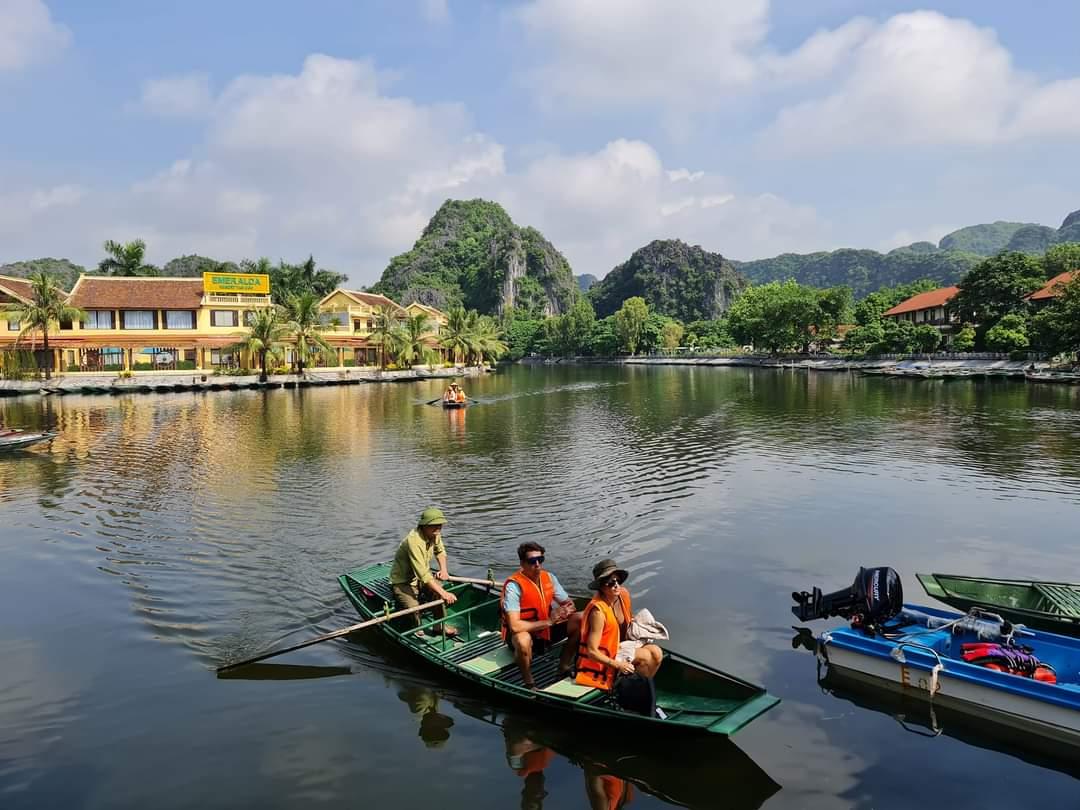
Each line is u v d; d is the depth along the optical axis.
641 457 22.30
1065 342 56.31
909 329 82.75
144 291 67.50
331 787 6.16
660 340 148.12
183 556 12.62
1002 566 11.80
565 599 8.01
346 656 8.62
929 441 25.14
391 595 9.44
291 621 9.76
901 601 8.23
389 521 14.89
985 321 73.38
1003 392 45.78
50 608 10.27
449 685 7.89
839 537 13.37
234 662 8.49
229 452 24.12
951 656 7.86
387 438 27.45
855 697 7.50
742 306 123.12
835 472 19.56
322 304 84.44
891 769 6.32
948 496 16.55
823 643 8.09
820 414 34.50
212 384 58.56
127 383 55.84
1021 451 22.77
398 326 80.81
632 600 10.31
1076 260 84.56
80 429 31.11
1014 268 73.44
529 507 15.80
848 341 93.06
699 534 13.62
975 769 6.30
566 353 167.12
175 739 6.92
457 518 14.95
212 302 67.88
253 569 11.90
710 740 6.70
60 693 7.83
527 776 6.29
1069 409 34.69
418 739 6.87
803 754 6.56
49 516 15.55
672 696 7.23
